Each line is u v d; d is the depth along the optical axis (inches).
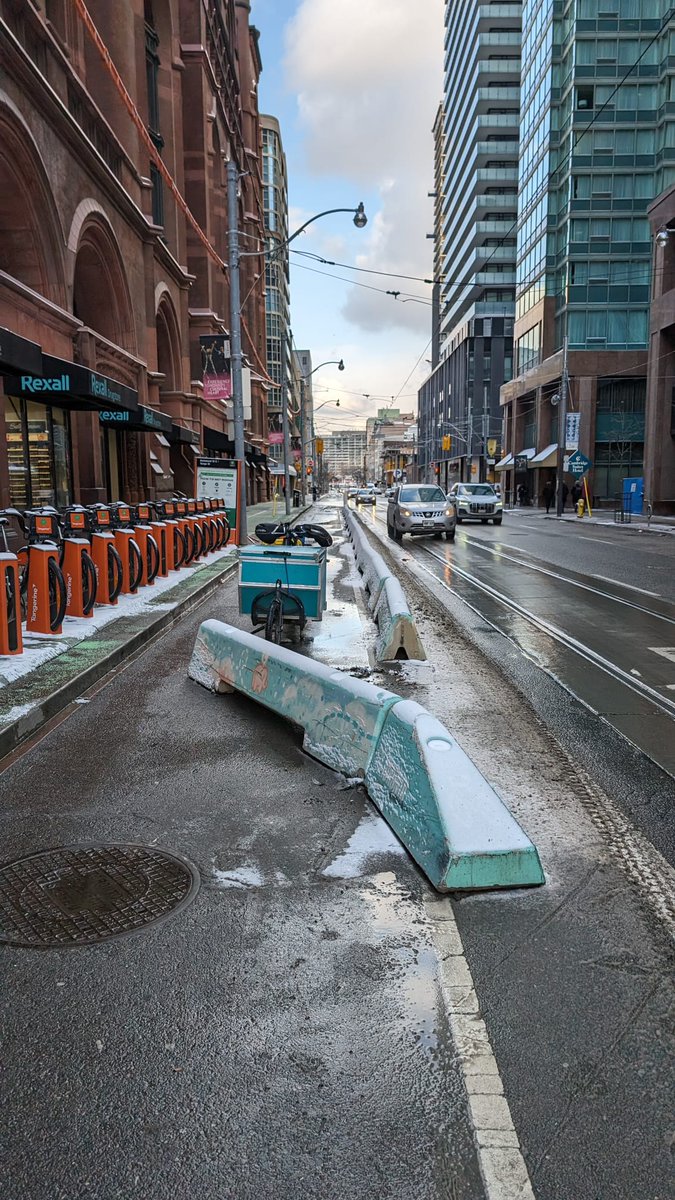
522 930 123.3
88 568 364.8
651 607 450.0
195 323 1349.7
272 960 115.0
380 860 146.4
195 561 642.2
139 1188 77.4
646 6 1927.9
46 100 588.7
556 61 2048.5
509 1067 93.9
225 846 151.7
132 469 948.6
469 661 311.6
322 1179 78.5
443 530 930.1
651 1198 76.4
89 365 697.6
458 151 4611.2
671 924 125.6
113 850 149.9
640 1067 94.0
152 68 1090.7
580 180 1974.7
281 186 4372.5
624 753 208.1
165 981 109.8
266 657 231.8
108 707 245.1
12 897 132.3
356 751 183.9
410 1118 86.3
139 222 899.4
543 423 2204.7
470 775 147.7
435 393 5433.1
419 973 112.3
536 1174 79.0
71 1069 93.0
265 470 2598.4
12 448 618.8
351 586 530.3
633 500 1563.7
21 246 623.8
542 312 2172.7
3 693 237.3
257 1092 89.7
